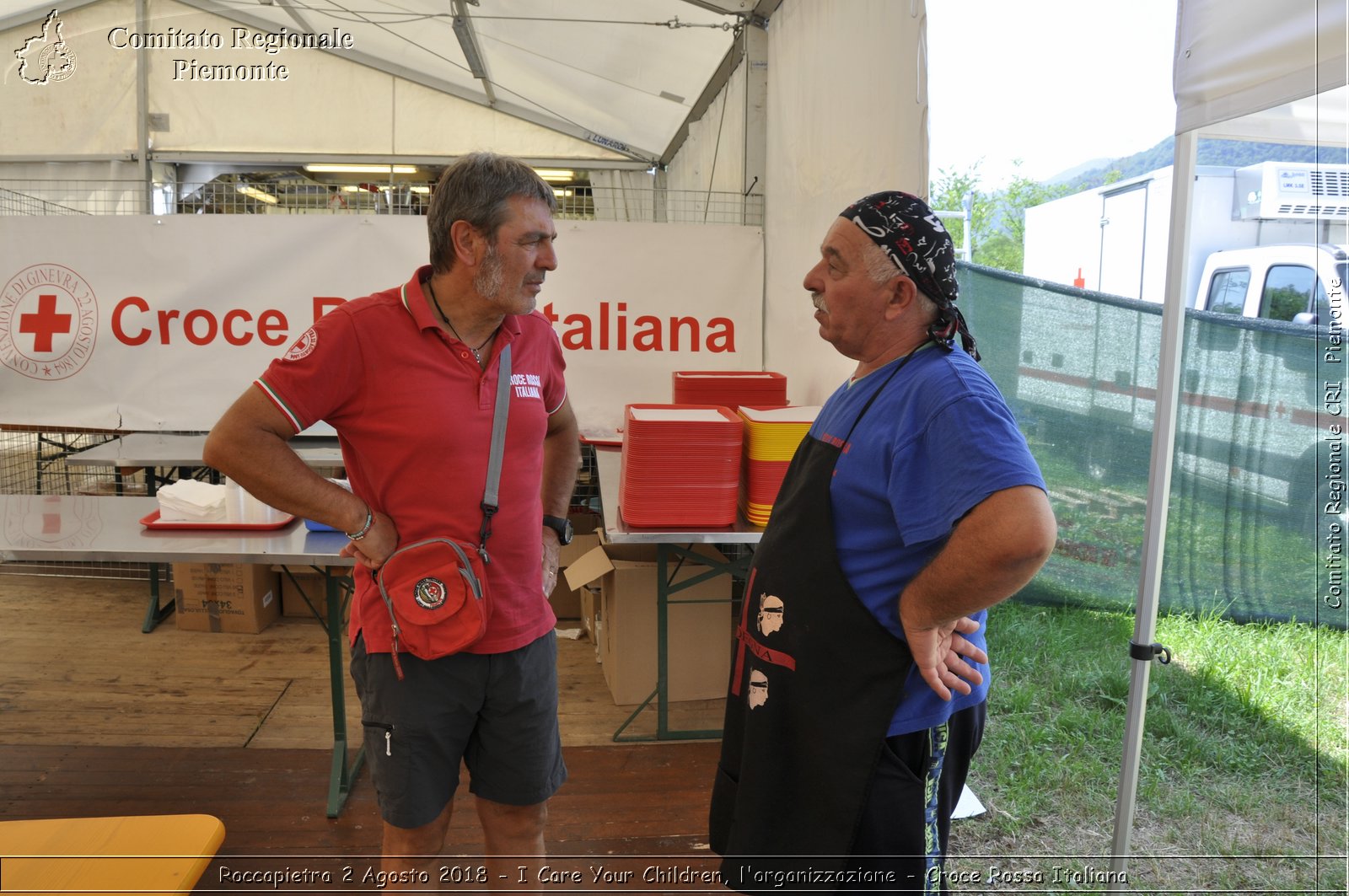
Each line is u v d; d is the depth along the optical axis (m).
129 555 2.38
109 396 4.41
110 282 4.35
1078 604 4.28
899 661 1.28
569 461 2.02
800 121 3.75
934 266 1.30
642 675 3.33
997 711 3.50
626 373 4.53
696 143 6.27
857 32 2.96
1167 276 1.82
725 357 4.54
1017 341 4.33
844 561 1.32
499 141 8.01
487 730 1.73
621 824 2.58
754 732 1.40
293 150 7.57
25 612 4.28
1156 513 1.86
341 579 2.62
